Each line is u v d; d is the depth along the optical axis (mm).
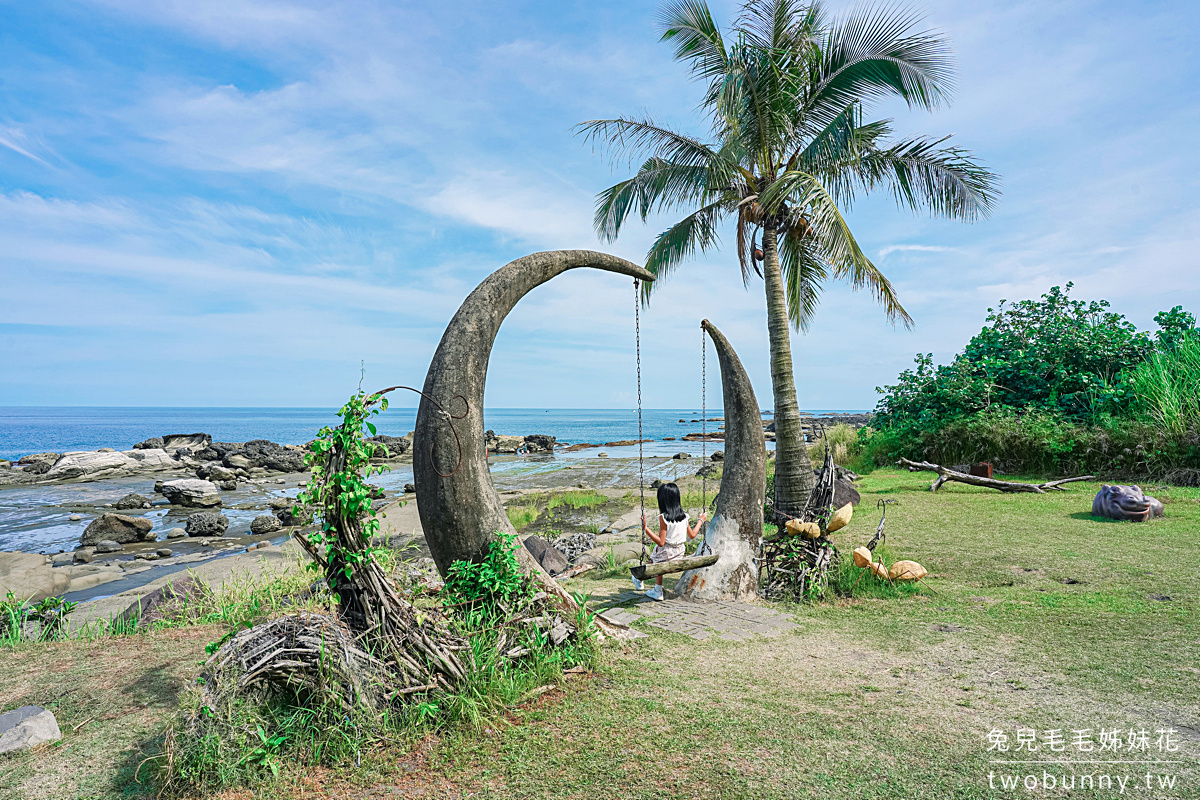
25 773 3168
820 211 8156
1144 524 9195
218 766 3010
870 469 18906
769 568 6746
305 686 3383
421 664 3711
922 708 3795
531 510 16562
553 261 5238
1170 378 14781
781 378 8445
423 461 4578
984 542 8445
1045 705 3793
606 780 3047
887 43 8781
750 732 3512
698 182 10555
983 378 18656
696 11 9648
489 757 3275
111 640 5359
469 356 4711
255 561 10484
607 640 5008
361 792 2988
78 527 17188
